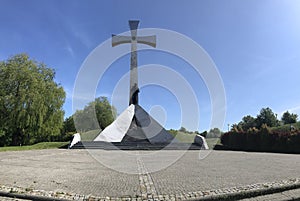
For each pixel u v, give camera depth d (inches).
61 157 418.6
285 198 169.6
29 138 974.4
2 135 958.4
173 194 170.1
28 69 925.2
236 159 417.1
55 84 995.3
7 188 181.5
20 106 874.8
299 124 1321.4
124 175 244.5
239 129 1003.9
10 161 354.0
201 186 192.7
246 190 176.7
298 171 269.6
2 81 895.1
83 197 162.4
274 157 467.8
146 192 175.8
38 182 204.4
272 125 2009.1
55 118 967.0
